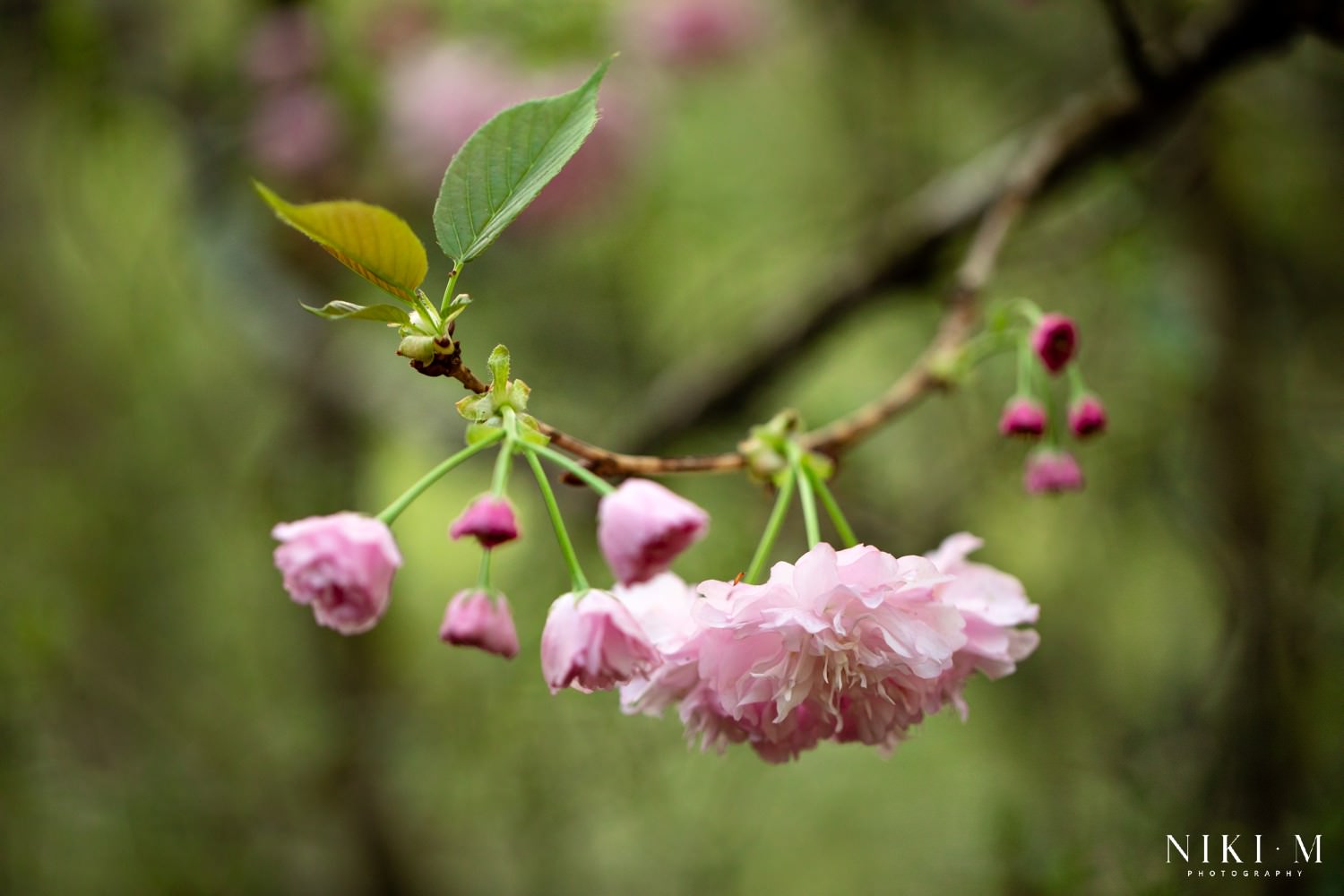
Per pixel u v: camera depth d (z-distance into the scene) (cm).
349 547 73
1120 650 156
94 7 144
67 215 158
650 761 158
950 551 77
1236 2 91
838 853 181
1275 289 140
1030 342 85
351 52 147
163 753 181
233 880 174
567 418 169
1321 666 119
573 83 140
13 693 169
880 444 158
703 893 171
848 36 162
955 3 155
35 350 193
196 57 152
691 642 76
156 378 190
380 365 150
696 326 174
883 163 162
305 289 152
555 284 169
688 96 165
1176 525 137
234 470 192
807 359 130
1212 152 132
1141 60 91
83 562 193
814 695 75
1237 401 135
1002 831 121
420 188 145
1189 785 116
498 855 183
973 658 77
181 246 155
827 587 75
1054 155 93
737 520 144
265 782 182
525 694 158
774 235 167
